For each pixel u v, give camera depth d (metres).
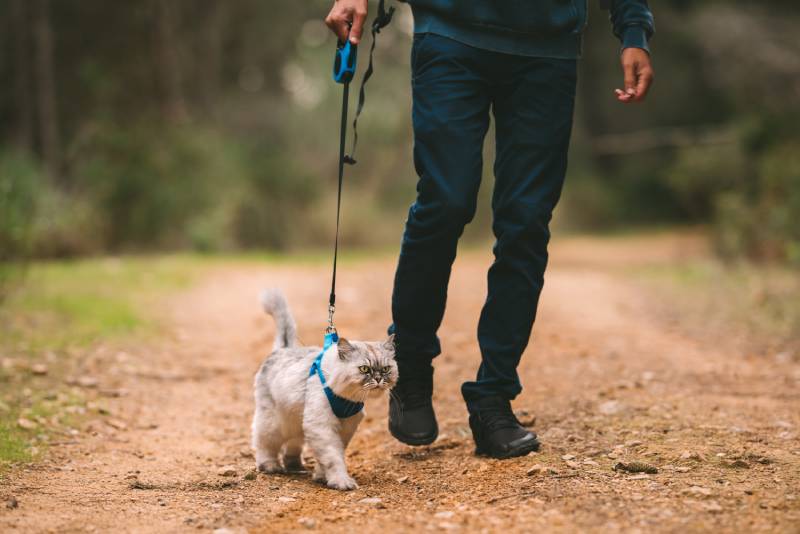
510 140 4.98
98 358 8.32
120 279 13.79
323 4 32.09
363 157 30.34
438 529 3.86
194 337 9.80
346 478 4.75
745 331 9.94
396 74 29.88
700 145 27.38
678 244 26.92
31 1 22.55
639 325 10.66
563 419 6.01
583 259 23.36
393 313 5.21
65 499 4.46
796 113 23.22
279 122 30.62
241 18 30.91
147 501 4.47
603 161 40.34
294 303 11.87
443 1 4.82
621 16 5.13
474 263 20.81
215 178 23.67
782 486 4.25
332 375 4.74
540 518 3.90
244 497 4.57
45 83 21.84
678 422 5.71
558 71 4.92
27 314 10.09
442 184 4.78
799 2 30.34
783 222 17.89
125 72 24.45
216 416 6.77
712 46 29.42
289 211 26.55
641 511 3.92
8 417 6.15
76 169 22.05
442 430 6.00
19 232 13.00
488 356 5.19
